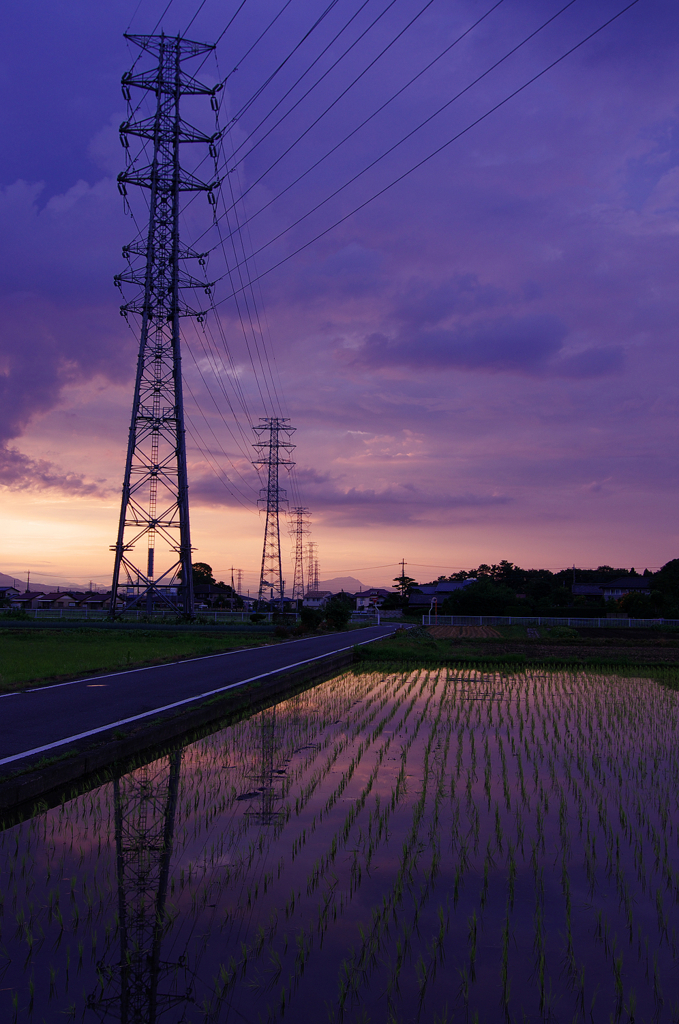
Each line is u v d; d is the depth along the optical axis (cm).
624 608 7619
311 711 1512
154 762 1012
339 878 599
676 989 442
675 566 10738
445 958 479
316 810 785
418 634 4625
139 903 547
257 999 425
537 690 1895
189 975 451
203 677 1858
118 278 4625
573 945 496
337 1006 420
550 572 12544
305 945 488
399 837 700
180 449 4722
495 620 6988
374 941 491
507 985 445
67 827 718
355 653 2903
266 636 4212
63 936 497
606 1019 411
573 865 635
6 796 739
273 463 7562
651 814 780
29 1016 406
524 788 884
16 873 602
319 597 13262
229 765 996
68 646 3064
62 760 863
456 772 963
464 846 677
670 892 581
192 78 4681
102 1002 421
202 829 718
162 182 4700
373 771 966
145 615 5228
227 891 570
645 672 2436
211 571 12338
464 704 1616
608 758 1055
